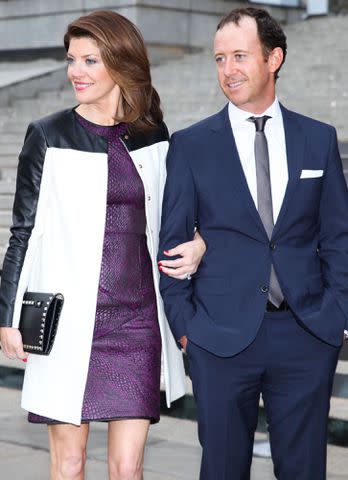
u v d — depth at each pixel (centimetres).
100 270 377
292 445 378
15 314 377
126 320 381
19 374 741
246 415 377
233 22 364
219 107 1483
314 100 1442
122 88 385
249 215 368
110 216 380
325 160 377
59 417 375
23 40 1997
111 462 386
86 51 376
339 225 379
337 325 372
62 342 376
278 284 370
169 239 376
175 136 383
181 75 1692
